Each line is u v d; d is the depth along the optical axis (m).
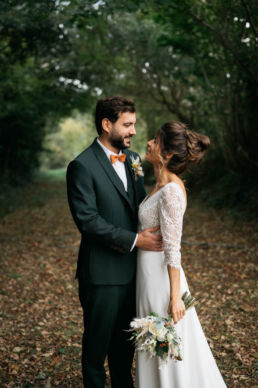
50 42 7.62
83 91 13.56
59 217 11.39
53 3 6.25
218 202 10.51
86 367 2.57
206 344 2.46
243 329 3.94
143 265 2.48
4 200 13.40
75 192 2.45
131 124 2.54
